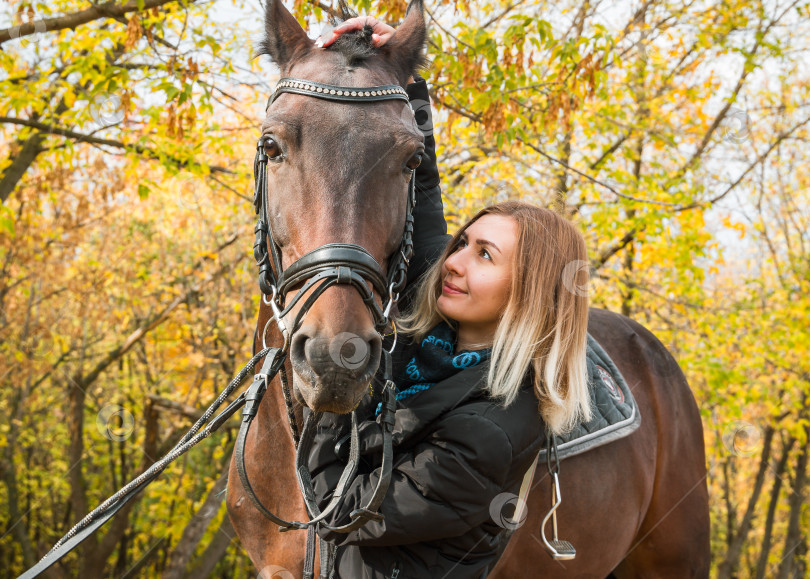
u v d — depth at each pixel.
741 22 5.69
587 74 3.88
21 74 4.28
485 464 1.26
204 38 4.18
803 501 10.66
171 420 7.52
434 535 1.30
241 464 1.33
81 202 6.16
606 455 2.13
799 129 7.07
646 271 6.69
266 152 1.38
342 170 1.30
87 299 7.26
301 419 1.56
